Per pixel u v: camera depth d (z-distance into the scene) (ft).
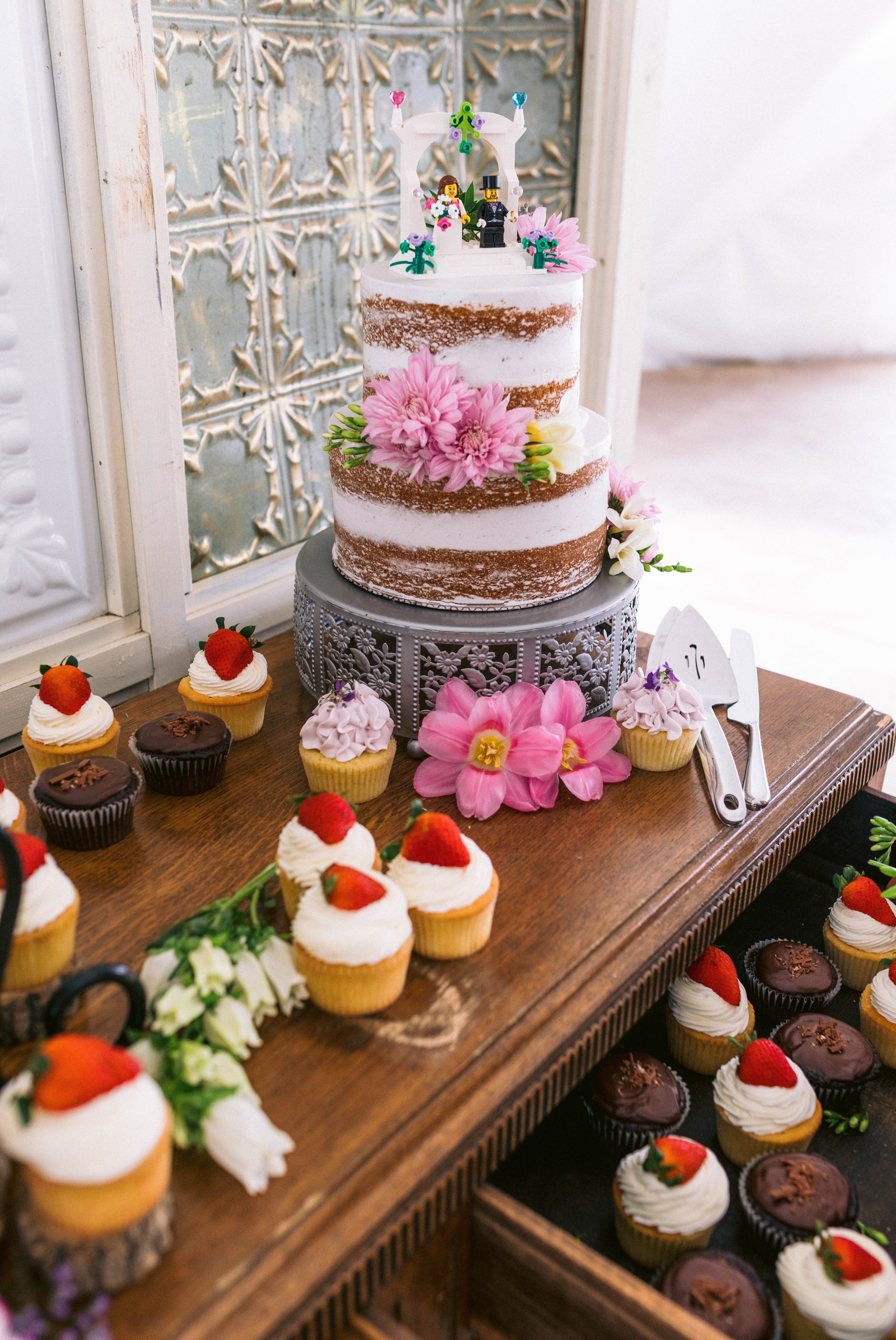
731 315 17.07
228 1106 2.35
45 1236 2.07
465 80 5.23
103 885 3.20
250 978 2.67
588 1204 3.17
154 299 4.05
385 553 3.72
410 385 3.34
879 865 3.87
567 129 5.74
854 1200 2.95
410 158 3.59
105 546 4.34
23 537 4.05
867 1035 3.62
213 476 4.65
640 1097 3.20
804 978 3.70
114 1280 2.08
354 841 2.98
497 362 3.40
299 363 4.88
